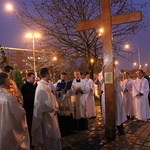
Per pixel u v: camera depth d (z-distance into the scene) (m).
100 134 6.63
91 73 12.63
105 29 6.09
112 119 6.08
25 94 5.42
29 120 5.30
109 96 6.12
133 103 8.59
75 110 7.00
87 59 12.63
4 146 3.42
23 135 3.74
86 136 6.48
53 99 4.89
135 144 5.58
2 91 3.61
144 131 6.82
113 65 6.10
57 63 13.84
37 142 4.66
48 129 4.64
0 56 6.80
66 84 6.89
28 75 5.59
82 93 7.12
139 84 8.38
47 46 12.79
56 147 4.75
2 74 3.79
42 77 4.85
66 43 12.55
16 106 3.57
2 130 3.44
